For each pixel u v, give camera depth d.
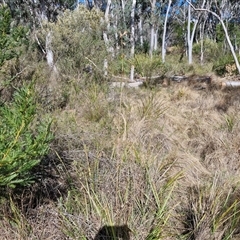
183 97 4.95
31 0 8.44
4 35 2.36
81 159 2.15
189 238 1.69
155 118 3.33
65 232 1.59
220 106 4.30
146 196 1.80
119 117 3.06
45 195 1.82
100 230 1.62
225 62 10.38
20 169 1.24
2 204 1.62
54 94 3.68
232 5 17.55
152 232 1.59
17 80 3.47
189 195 2.04
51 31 4.85
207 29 25.19
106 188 1.87
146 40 17.69
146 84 5.80
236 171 2.45
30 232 1.55
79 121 3.16
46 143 1.40
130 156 2.29
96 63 4.87
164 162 2.33
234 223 1.72
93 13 5.46
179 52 21.42
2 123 1.40
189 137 3.16
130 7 10.73
